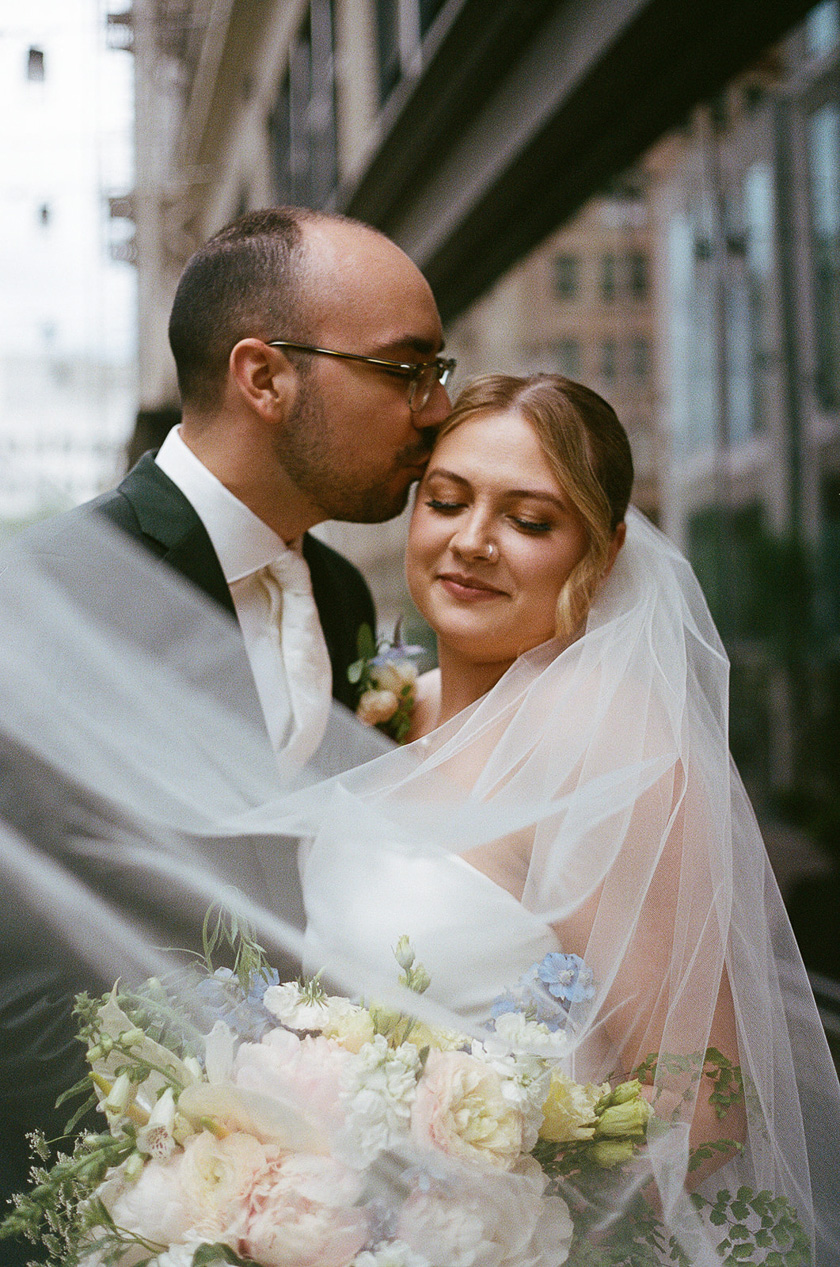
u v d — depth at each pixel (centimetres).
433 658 223
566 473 154
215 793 142
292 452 168
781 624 1005
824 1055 140
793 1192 131
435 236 664
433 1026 116
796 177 1021
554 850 132
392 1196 106
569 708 140
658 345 1364
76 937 132
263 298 165
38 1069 129
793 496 1065
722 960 130
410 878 137
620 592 156
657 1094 121
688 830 133
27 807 134
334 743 171
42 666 139
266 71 894
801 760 912
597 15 415
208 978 119
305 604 177
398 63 663
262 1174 103
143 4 473
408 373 167
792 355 1062
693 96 450
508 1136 106
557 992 117
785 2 380
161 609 151
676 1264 116
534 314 1433
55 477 166
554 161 528
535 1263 108
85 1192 108
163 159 477
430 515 163
